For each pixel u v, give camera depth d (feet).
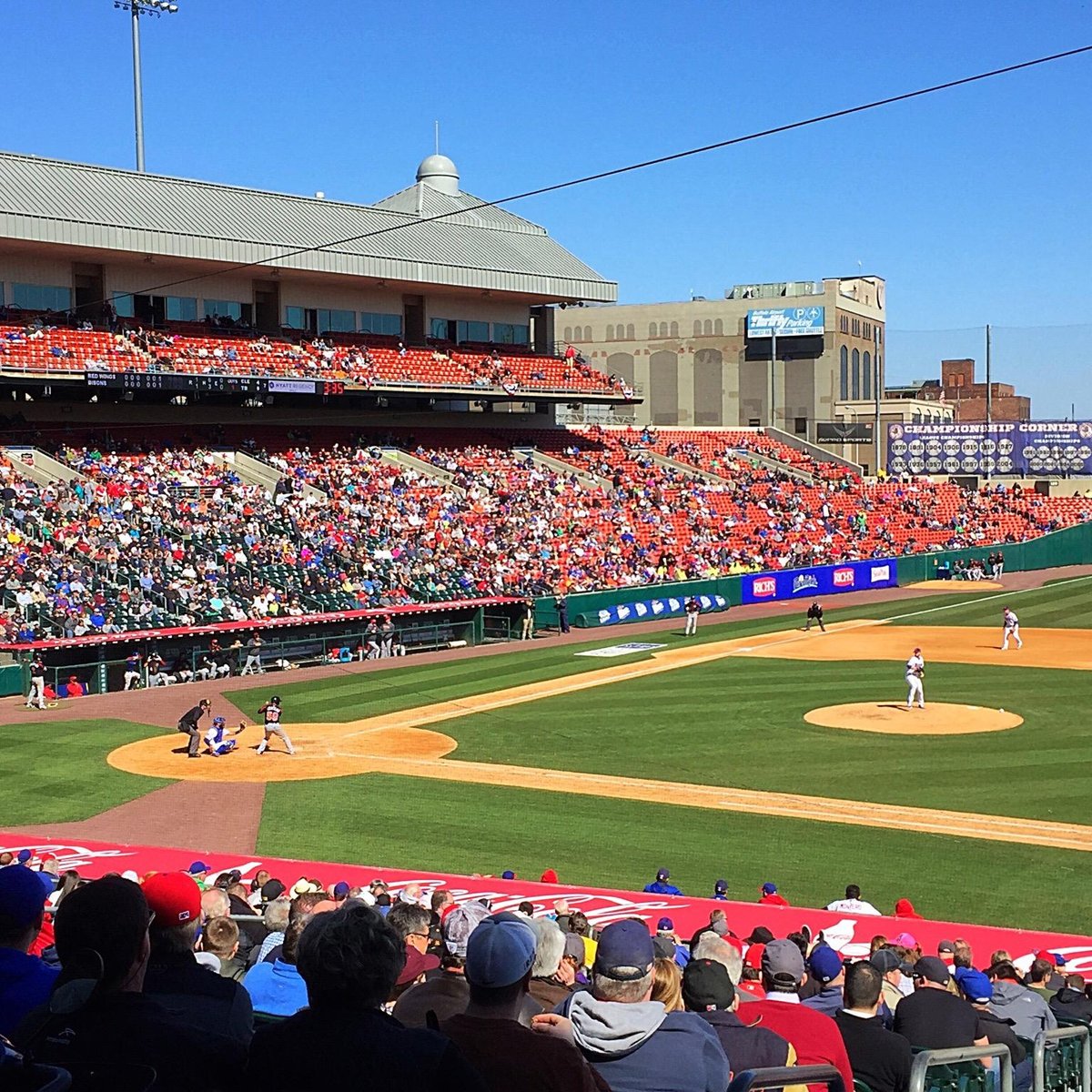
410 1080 14.23
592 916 62.69
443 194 283.18
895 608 227.40
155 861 77.30
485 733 127.44
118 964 15.25
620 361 411.54
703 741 121.70
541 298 268.82
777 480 287.28
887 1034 25.58
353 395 237.86
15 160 202.90
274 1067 14.46
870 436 354.95
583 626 208.54
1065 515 301.02
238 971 34.24
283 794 102.78
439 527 216.13
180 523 186.60
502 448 261.24
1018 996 36.04
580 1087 16.21
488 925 17.63
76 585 159.84
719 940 29.30
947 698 142.20
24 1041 15.03
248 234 217.77
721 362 399.44
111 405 218.59
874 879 78.02
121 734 127.24
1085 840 85.92
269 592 174.19
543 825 92.32
